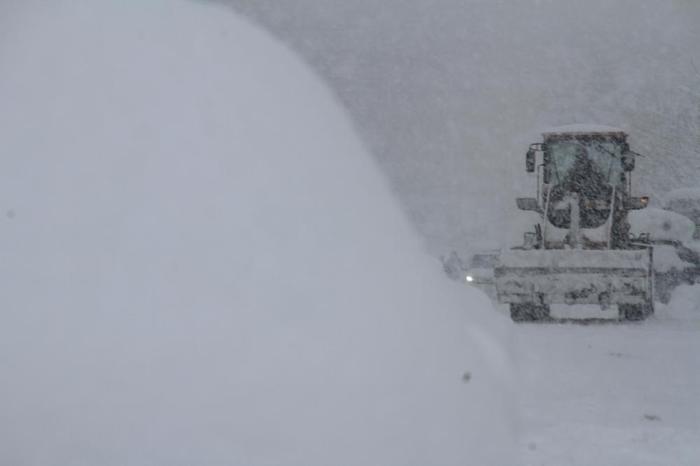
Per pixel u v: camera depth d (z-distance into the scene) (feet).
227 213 31.78
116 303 29.30
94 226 30.55
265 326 30.12
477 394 36.55
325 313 31.45
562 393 54.44
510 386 43.65
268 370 29.12
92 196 31.12
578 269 94.79
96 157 31.94
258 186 32.96
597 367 64.28
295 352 29.86
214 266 30.63
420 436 30.99
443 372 34.58
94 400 27.66
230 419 27.86
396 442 29.89
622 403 52.90
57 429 27.30
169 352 28.68
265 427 27.91
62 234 30.30
